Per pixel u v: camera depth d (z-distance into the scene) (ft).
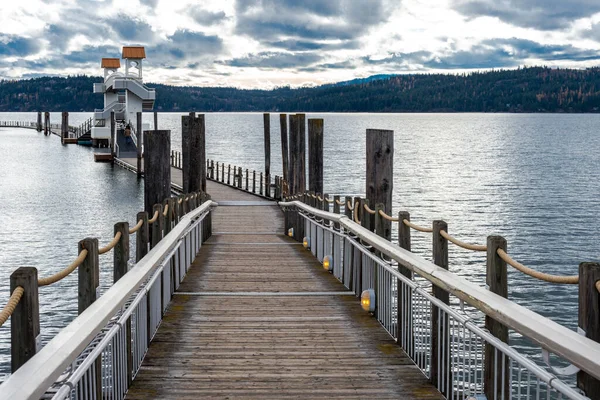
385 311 26.50
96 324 13.78
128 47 217.97
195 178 67.77
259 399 18.76
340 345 24.12
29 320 11.91
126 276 18.93
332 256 40.96
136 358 21.01
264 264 43.50
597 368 9.90
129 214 101.81
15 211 102.78
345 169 184.65
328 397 18.94
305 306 30.60
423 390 19.54
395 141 341.41
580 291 11.51
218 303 31.24
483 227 93.09
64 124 264.31
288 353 23.12
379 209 28.02
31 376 10.39
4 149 238.27
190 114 67.41
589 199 122.62
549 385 11.78
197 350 23.43
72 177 151.33
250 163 213.87
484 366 16.05
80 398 13.87
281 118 94.79
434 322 19.92
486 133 449.06
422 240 80.59
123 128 214.90
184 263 38.73
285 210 64.95
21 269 11.94
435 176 165.48
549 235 86.69
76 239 81.05
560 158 225.15
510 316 13.19
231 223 73.61
